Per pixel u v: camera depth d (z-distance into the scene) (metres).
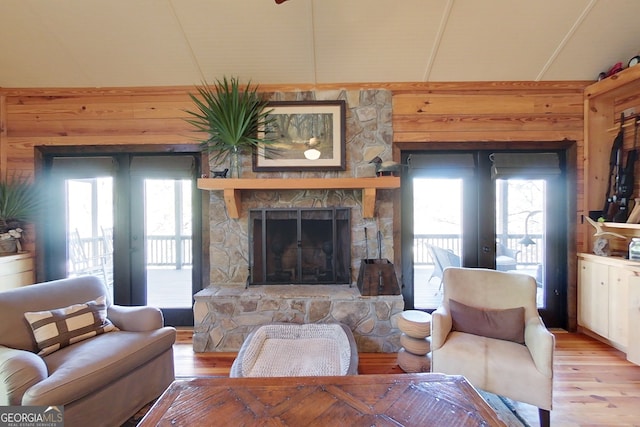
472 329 1.98
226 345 2.64
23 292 1.84
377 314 2.63
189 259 3.24
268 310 2.65
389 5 2.31
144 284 3.19
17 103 3.04
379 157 2.91
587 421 1.74
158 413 1.12
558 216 3.13
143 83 2.96
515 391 1.66
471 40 2.58
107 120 3.04
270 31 2.50
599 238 2.94
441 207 3.19
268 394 1.23
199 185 2.74
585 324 2.89
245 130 2.92
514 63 2.79
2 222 2.91
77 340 1.81
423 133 3.04
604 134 3.00
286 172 3.05
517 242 3.16
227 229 3.04
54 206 3.15
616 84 2.68
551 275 3.14
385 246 3.02
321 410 1.13
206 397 1.21
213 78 2.92
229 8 2.32
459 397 1.22
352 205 3.04
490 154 3.11
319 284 3.01
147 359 1.85
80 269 3.18
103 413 1.60
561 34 2.53
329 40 2.58
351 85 3.01
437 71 2.87
